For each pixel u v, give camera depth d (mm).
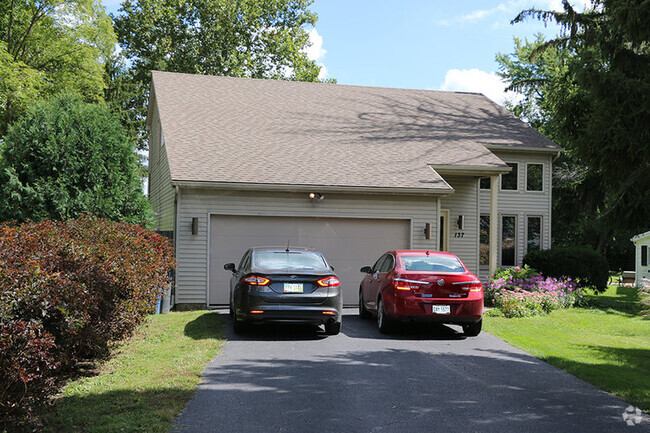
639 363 8328
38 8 28500
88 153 15422
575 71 11133
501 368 7742
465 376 7211
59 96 16234
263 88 22484
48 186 14703
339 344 9367
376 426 5129
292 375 7062
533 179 22781
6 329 4395
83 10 29062
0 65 23875
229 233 14539
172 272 14453
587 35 21000
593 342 10164
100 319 7367
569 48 24828
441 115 22812
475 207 19531
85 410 5406
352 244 15234
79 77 29531
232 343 9281
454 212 19312
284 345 9180
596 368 7773
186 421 5180
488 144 20766
